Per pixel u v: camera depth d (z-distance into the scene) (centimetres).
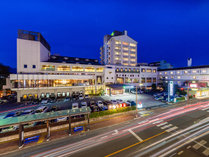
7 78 4231
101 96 4316
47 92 3859
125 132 1541
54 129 1658
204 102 3183
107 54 6819
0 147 1269
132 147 1205
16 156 1123
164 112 2370
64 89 4097
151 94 4684
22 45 3641
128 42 6588
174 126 1692
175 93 4525
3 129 1551
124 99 3747
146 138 1377
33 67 3809
